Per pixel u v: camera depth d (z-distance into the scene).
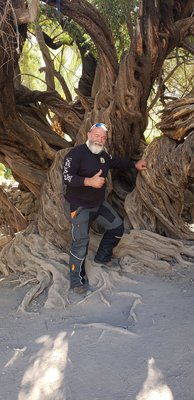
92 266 3.14
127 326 2.49
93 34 3.71
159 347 2.27
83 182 2.71
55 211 3.62
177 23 3.66
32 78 6.52
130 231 3.47
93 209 2.91
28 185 4.32
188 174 3.45
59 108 4.61
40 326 2.56
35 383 2.04
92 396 1.94
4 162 4.26
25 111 4.71
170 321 2.51
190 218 4.88
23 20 3.10
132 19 4.82
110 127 3.84
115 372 2.09
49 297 2.84
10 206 4.58
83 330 2.47
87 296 2.84
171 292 2.88
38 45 5.76
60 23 5.02
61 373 2.10
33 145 4.12
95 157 2.86
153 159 3.53
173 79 6.34
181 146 3.44
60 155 3.87
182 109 3.37
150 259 3.32
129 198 3.70
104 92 3.89
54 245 3.51
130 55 3.61
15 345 2.37
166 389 1.95
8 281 3.28
